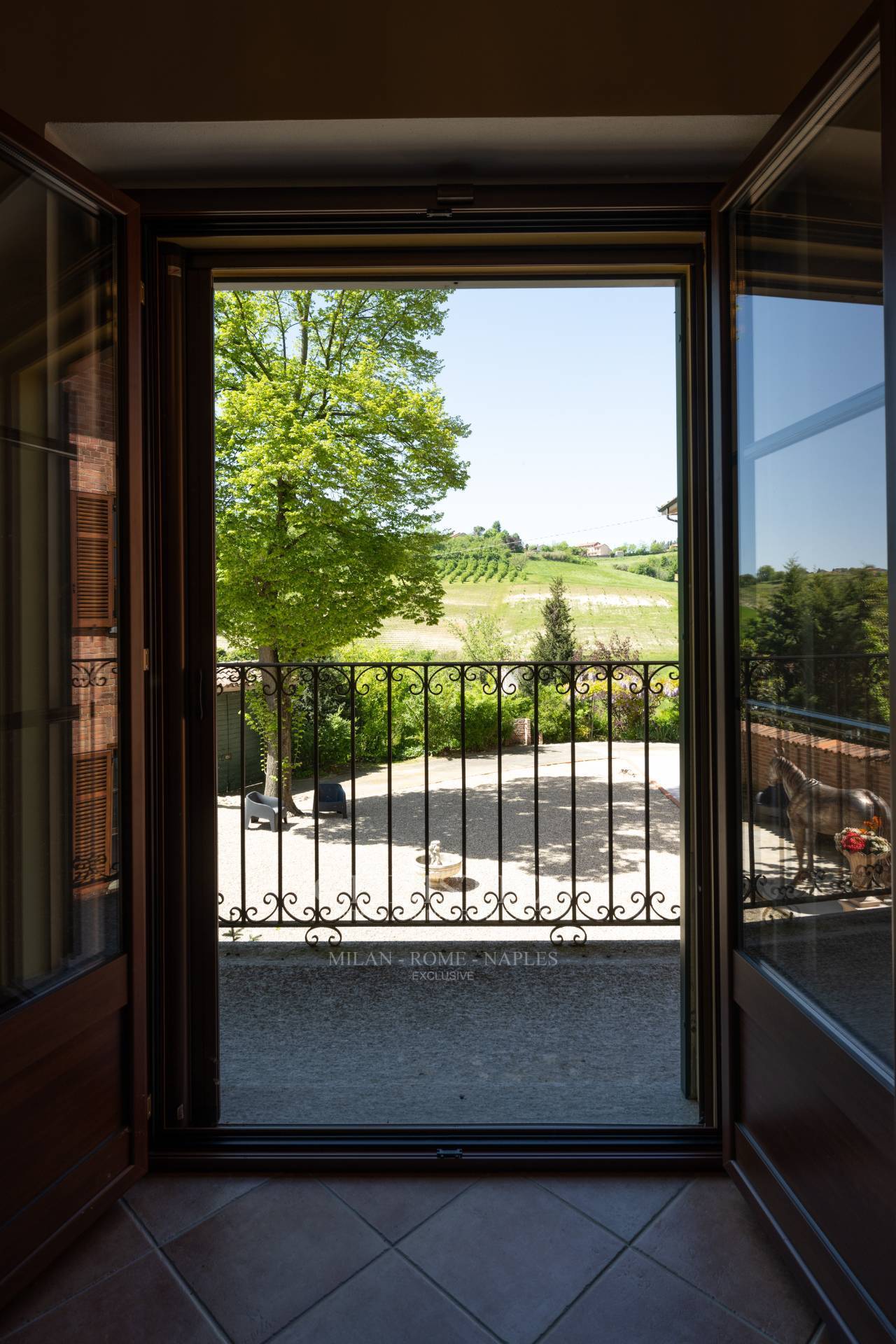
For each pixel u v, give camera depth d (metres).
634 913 3.75
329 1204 1.61
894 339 1.03
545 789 6.25
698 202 1.69
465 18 1.54
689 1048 1.98
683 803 1.89
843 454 1.24
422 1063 2.25
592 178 1.72
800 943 1.41
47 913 1.52
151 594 1.75
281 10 1.54
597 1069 2.21
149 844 1.76
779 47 1.54
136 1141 1.64
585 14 1.54
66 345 1.57
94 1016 1.53
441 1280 1.40
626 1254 1.46
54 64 1.55
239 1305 1.34
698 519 1.79
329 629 4.90
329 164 1.69
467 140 1.62
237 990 2.83
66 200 1.53
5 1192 1.32
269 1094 2.08
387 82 1.54
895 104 1.02
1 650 1.43
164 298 1.75
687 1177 1.69
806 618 1.38
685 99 1.54
